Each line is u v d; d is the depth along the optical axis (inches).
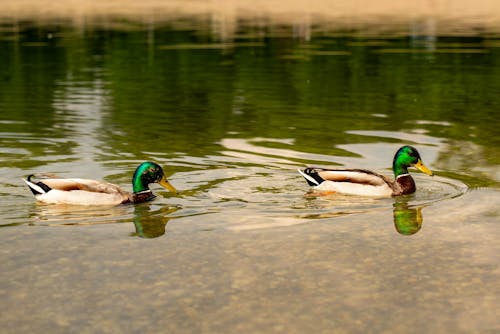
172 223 419.5
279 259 362.6
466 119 721.6
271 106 792.3
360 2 2362.2
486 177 516.1
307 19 1927.9
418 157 481.1
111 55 1275.8
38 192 458.3
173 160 560.7
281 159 564.1
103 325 293.6
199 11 2196.1
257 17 2001.7
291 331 289.3
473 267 350.9
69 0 2514.8
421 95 860.6
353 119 721.0
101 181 465.1
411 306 310.3
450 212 438.6
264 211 442.6
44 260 360.8
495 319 298.4
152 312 305.1
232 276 341.7
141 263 357.7
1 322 296.0
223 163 552.1
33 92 890.1
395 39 1449.3
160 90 909.8
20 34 1615.4
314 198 470.3
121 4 2411.4
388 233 400.8
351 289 327.6
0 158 563.2
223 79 992.9
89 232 403.9
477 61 1143.0
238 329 291.1
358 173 480.7
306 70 1067.9
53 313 303.9
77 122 704.4
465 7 2201.0
